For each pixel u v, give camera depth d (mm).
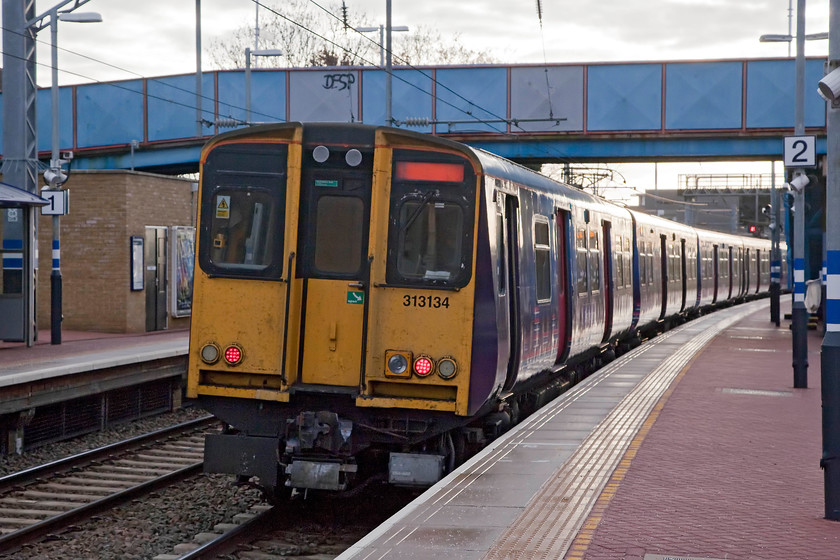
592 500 11531
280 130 13930
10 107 31641
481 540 9859
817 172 46812
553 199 19172
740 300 73375
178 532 14508
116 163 55781
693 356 29891
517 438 15531
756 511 11102
